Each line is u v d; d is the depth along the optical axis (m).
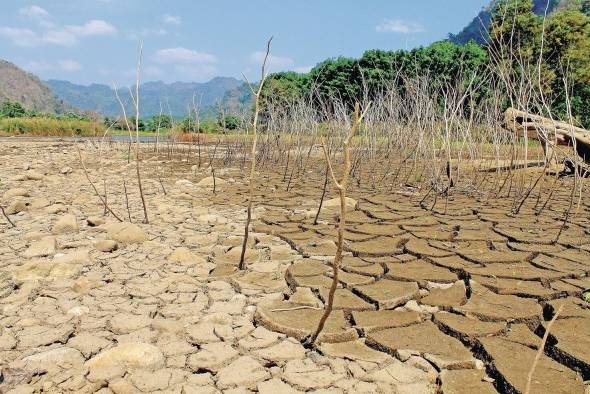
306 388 1.52
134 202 4.67
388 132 7.78
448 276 2.52
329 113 7.66
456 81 5.90
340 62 21.34
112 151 11.88
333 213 4.18
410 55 19.77
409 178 6.63
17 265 2.66
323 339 1.83
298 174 6.97
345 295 2.25
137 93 3.69
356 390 1.52
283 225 3.68
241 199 4.89
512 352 1.72
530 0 12.40
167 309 2.10
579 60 13.96
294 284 2.40
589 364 1.60
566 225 3.76
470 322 1.96
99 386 1.51
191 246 3.11
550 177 6.96
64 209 4.18
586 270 2.62
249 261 2.79
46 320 1.96
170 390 1.50
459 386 1.54
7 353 1.70
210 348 1.76
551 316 2.05
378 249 3.01
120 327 1.90
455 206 4.59
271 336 1.86
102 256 2.84
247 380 1.56
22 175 6.31
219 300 2.21
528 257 2.87
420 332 1.89
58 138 20.30
